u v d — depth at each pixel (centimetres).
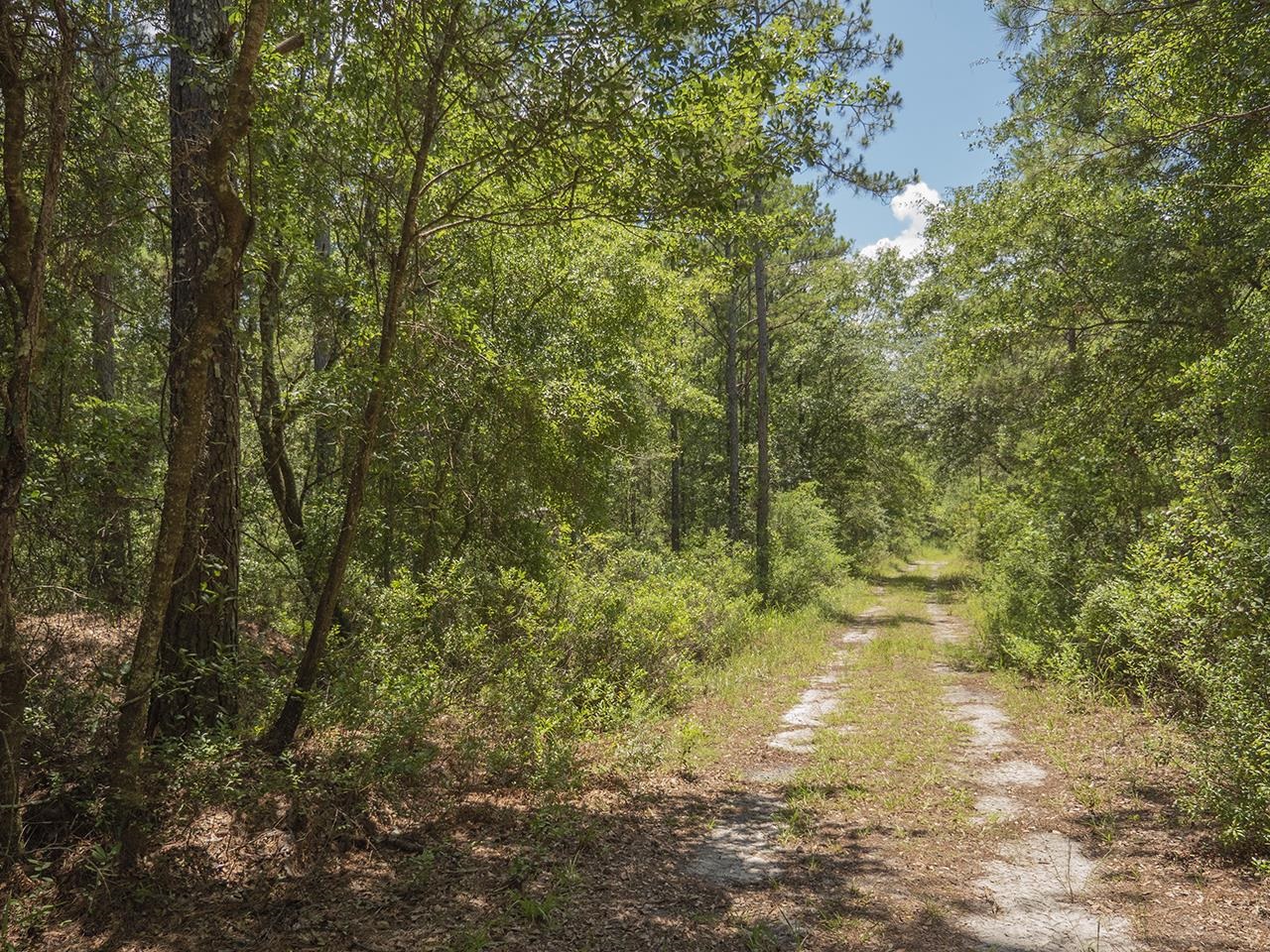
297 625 908
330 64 647
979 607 2011
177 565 579
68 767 486
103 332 711
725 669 1188
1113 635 920
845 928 414
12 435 407
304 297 900
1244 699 518
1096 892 450
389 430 819
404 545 1027
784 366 3375
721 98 590
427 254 872
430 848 514
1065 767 687
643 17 525
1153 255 1127
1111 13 835
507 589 896
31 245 427
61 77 416
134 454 587
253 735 603
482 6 562
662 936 406
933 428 2700
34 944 390
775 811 606
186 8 589
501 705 728
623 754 714
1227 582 566
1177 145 978
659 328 1642
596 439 1103
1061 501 1226
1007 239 1431
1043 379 1538
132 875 441
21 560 538
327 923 420
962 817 577
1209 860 480
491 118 598
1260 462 653
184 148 563
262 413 852
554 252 1184
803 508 2394
